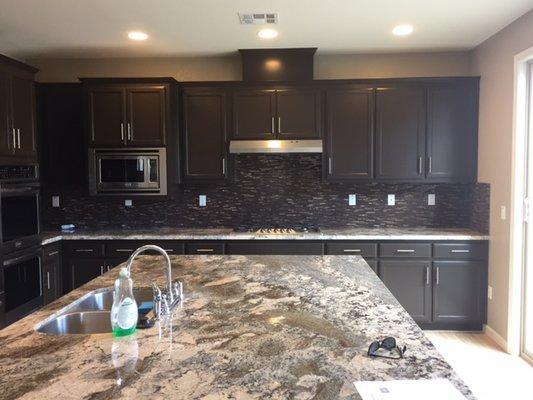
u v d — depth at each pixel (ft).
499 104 12.54
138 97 14.01
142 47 13.88
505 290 12.17
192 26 11.83
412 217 15.26
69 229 15.31
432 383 3.88
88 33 12.41
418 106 13.96
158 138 14.03
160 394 3.73
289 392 3.75
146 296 7.30
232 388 3.83
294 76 14.25
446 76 14.66
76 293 7.06
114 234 14.03
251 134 14.26
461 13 10.99
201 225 15.69
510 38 11.86
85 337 5.10
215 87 14.28
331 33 12.52
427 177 14.07
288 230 14.42
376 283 7.44
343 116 14.11
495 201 12.78
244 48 14.02
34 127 13.34
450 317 13.41
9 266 11.55
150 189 14.15
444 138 13.98
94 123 14.11
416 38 13.10
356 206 15.38
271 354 4.56
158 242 13.80
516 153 11.62
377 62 14.90
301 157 15.39
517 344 11.82
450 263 13.33
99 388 3.84
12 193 11.86
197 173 14.52
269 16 11.10
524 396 9.61
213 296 6.73
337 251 13.51
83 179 14.75
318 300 6.48
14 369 4.25
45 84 14.52
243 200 15.58
